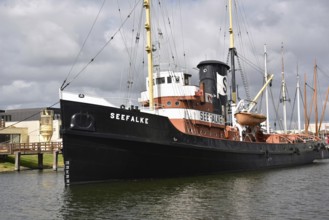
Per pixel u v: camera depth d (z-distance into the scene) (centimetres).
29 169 4819
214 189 2384
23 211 1872
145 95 3303
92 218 1673
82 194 2202
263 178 3002
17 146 5012
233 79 4403
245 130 4131
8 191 2611
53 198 2228
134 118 2633
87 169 2505
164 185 2523
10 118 8562
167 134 2789
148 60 2958
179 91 3188
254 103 4244
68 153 2442
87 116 2469
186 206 1875
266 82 4888
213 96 3656
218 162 3222
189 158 2939
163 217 1661
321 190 2395
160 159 2769
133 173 2686
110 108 2547
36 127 7344
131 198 2080
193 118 3244
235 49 4462
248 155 3641
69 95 2473
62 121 2428
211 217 1653
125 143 2592
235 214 1708
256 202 1975
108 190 2323
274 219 1620
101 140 2509
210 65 3719
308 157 5081
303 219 1619
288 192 2305
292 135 5200
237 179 2883
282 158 4331
